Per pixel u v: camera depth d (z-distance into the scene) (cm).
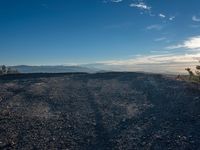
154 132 1003
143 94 1563
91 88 1792
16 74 2447
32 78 2270
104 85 1886
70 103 1422
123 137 973
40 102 1439
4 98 1509
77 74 2497
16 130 1024
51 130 1032
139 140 944
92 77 2244
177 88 1597
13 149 873
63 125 1086
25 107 1338
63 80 2133
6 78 2297
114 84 1912
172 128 1029
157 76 2112
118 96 1550
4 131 1011
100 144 925
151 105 1336
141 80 1991
